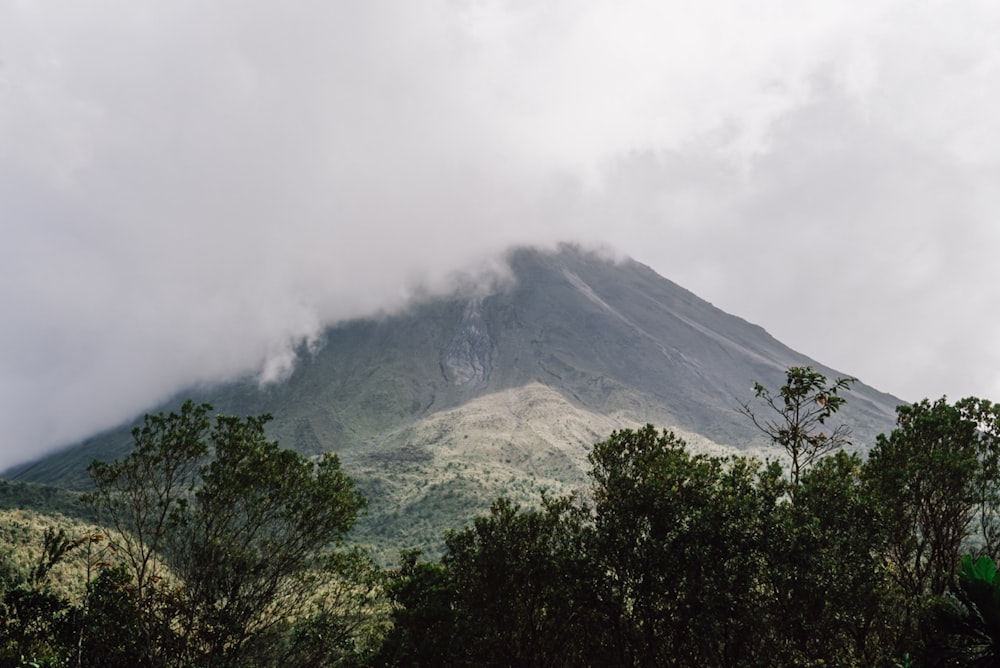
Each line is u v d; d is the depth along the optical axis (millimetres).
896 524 21000
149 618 24031
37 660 21500
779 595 18188
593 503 22266
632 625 20375
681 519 19344
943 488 21016
